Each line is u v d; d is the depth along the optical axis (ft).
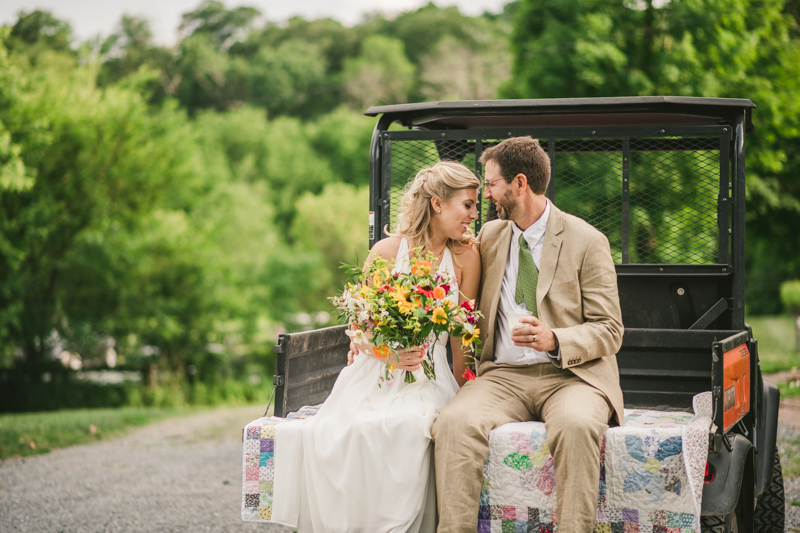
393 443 8.89
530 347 9.01
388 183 12.34
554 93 47.26
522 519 8.56
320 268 111.24
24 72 54.70
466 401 9.15
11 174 37.99
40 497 17.99
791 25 50.80
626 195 11.84
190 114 151.84
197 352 64.54
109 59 144.25
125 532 14.62
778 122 45.24
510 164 9.64
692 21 44.73
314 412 10.05
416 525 8.91
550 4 50.75
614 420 9.20
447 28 178.70
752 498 9.52
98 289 57.88
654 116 11.83
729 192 11.41
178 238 61.52
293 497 9.16
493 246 10.27
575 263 9.54
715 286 11.55
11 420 33.35
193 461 23.04
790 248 58.49
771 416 11.44
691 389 11.05
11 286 52.19
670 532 8.16
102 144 56.90
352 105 162.81
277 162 147.02
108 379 63.05
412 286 9.36
